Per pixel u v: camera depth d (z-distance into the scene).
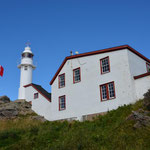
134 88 17.50
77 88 21.61
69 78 22.83
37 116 25.56
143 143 9.46
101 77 19.72
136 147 9.16
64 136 13.27
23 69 39.88
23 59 40.38
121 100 17.58
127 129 11.37
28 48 41.88
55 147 11.38
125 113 14.52
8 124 21.14
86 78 21.05
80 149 10.43
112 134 11.32
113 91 18.44
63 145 11.34
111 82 18.75
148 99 13.07
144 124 11.05
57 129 15.53
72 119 21.03
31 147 12.35
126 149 9.18
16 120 23.48
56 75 24.55
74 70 22.58
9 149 12.40
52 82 24.91
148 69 21.39
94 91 19.94
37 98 29.09
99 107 19.03
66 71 23.44
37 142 12.97
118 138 10.54
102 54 20.31
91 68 20.91
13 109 26.48
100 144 10.49
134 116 12.16
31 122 21.89
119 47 18.88
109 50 19.67
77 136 12.38
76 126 15.66
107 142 10.48
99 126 14.10
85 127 14.44
